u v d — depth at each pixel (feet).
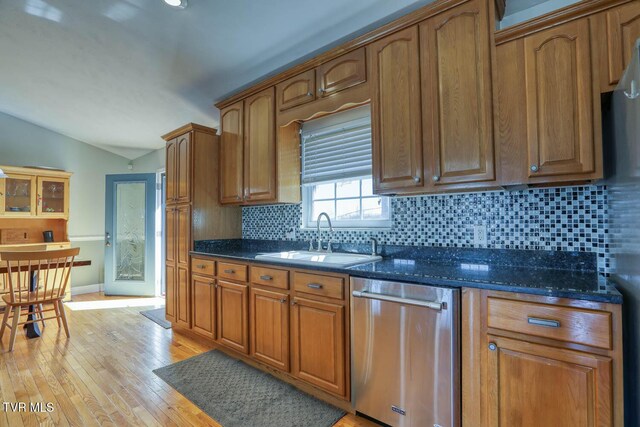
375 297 5.49
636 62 3.28
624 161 3.87
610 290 3.86
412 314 5.08
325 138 9.01
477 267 5.98
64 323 10.11
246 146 9.58
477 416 4.50
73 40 8.61
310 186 9.59
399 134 6.19
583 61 4.47
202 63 8.95
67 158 15.94
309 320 6.57
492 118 5.20
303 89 7.98
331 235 8.31
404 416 5.18
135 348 9.20
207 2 6.61
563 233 5.52
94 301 14.66
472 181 5.38
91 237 16.67
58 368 7.91
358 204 8.52
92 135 15.48
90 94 11.55
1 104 13.12
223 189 10.37
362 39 6.75
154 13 7.11
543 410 4.03
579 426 3.81
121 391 6.85
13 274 12.46
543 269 5.57
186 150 10.23
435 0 5.79
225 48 8.18
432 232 6.93
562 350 3.93
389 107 6.33
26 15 7.77
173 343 9.57
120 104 12.08
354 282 5.85
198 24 7.34
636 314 3.50
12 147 14.34
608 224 5.09
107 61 9.43
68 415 6.00
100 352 8.91
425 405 4.95
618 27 4.25
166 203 11.12
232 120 10.07
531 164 4.85
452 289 4.70
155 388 6.99
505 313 4.30
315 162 9.23
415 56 6.01
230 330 8.42
